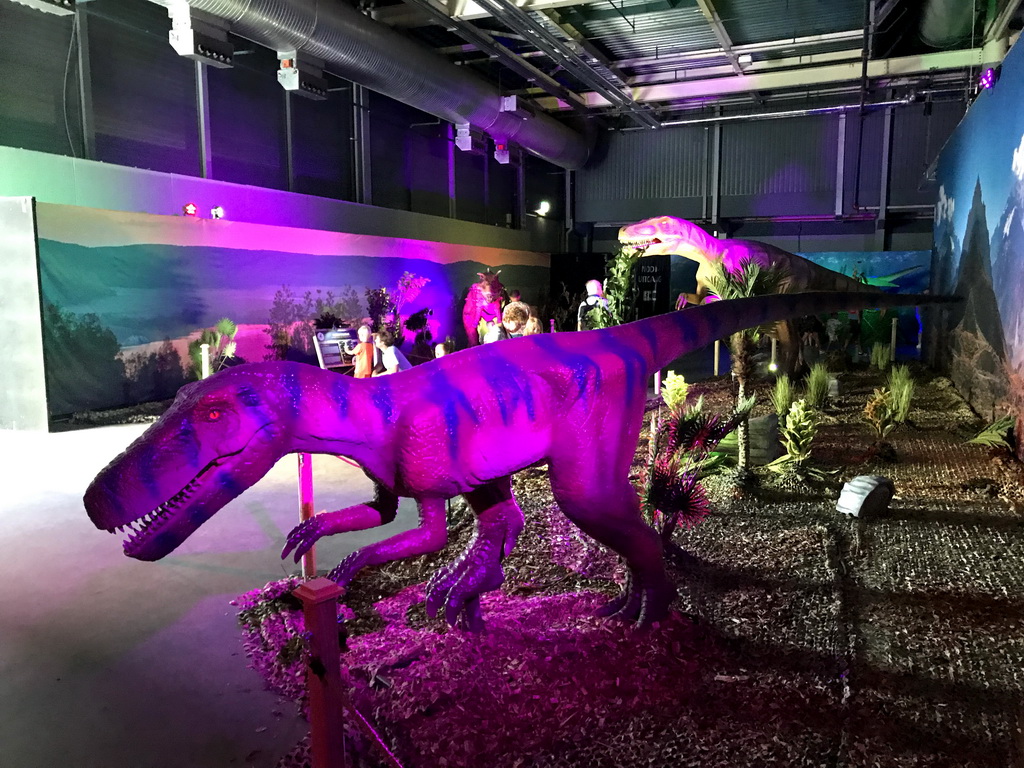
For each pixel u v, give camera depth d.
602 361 2.90
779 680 2.88
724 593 3.69
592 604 3.53
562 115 17.50
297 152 13.24
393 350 7.02
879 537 4.54
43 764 2.48
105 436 7.86
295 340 11.76
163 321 9.82
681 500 3.99
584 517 2.98
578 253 18.86
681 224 11.12
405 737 2.55
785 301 3.50
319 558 4.31
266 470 2.45
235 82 11.97
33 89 9.18
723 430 4.50
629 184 18.72
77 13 9.49
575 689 2.80
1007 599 3.63
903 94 15.78
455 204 17.38
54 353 8.47
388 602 3.68
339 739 2.08
